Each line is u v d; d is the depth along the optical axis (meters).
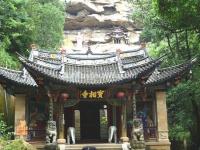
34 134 24.97
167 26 29.62
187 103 28.48
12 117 29.06
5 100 27.86
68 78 24.30
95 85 23.09
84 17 79.81
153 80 24.84
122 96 23.73
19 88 25.09
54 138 22.22
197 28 23.72
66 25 79.50
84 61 26.66
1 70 24.34
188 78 28.00
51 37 40.66
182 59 29.78
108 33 77.81
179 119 28.33
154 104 25.88
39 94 25.50
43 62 26.12
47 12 40.91
